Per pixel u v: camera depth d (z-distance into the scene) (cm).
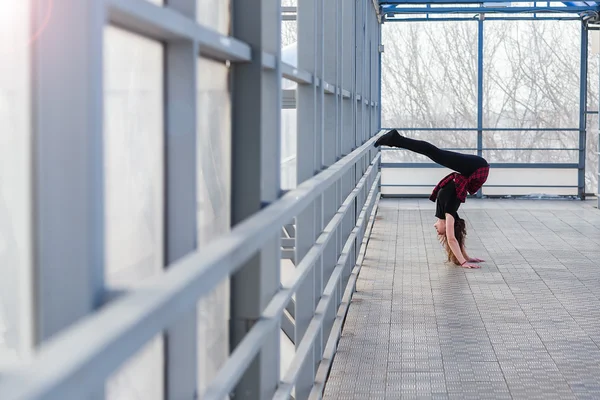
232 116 265
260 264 266
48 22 131
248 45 260
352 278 661
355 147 732
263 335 225
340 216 463
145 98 188
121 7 142
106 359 84
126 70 179
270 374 279
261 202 270
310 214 424
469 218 1207
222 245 149
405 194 1536
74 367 76
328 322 507
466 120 1591
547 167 1512
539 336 541
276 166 296
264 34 292
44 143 132
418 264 820
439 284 717
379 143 789
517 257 861
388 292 682
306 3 426
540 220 1180
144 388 198
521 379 448
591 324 573
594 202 1452
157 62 191
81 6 130
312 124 430
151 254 198
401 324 571
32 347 137
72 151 132
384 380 444
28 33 131
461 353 498
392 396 418
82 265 134
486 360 484
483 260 831
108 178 175
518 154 1591
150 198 195
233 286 267
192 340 200
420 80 1592
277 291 281
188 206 199
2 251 134
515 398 416
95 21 131
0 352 137
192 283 117
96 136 133
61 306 135
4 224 133
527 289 695
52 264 135
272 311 252
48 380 72
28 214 133
